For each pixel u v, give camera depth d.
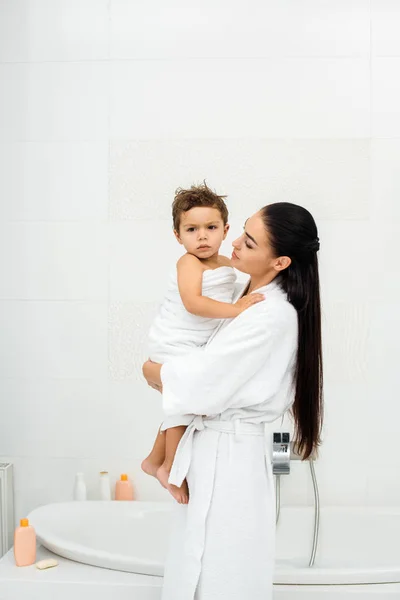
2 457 3.01
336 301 2.92
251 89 2.90
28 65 2.95
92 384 2.98
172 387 1.72
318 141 2.89
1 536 2.91
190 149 2.93
